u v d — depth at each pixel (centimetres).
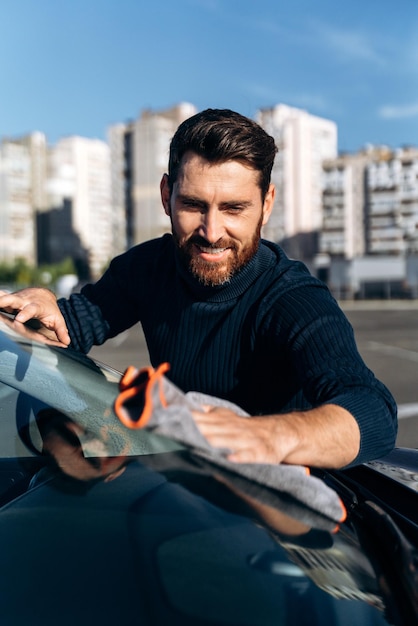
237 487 94
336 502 101
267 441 96
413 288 5762
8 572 83
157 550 84
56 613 78
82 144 12125
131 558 83
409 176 9038
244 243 132
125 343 1816
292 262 148
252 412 145
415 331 2103
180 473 96
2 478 105
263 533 89
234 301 141
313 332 129
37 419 114
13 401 120
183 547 85
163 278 162
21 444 112
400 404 780
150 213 8231
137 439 105
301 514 96
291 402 143
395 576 96
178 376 150
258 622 78
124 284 172
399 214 9062
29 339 136
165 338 154
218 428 94
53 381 121
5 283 9188
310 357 127
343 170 9238
